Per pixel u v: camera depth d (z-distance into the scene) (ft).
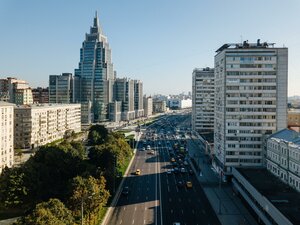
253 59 599.57
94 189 373.61
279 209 330.54
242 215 425.28
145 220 404.36
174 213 431.02
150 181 590.96
